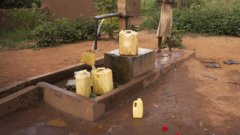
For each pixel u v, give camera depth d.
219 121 3.86
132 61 4.60
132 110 4.14
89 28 9.28
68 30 8.77
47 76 4.88
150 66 5.03
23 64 6.38
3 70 5.91
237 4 12.89
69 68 5.19
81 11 12.78
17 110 4.15
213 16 10.49
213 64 6.30
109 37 9.33
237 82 5.24
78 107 3.96
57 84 4.89
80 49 7.93
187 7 13.17
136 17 14.03
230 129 3.68
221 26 10.02
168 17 6.20
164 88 4.88
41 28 8.38
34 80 4.73
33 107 4.27
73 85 4.57
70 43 8.80
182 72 5.52
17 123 3.86
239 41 9.07
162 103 4.36
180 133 3.58
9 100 4.04
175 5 13.48
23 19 11.30
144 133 3.59
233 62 6.51
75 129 3.71
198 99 4.50
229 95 4.68
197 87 4.95
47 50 7.86
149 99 4.49
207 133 3.59
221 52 7.50
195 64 6.06
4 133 3.65
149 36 9.79
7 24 11.18
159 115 4.01
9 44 8.68
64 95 4.08
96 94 4.24
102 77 4.16
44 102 4.40
